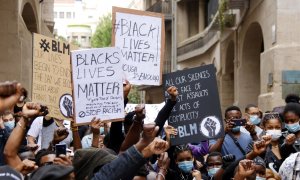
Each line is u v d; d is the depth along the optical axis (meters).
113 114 6.09
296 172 5.91
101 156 3.94
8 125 6.31
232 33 23.36
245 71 21.77
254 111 8.79
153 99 41.81
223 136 6.86
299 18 15.87
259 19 18.19
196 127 6.89
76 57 6.06
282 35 15.88
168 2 35.69
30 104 3.96
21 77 14.45
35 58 6.97
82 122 6.06
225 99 26.03
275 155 7.36
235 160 6.24
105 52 6.11
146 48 6.86
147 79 6.84
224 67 25.81
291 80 15.61
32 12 19.06
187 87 6.98
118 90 6.11
